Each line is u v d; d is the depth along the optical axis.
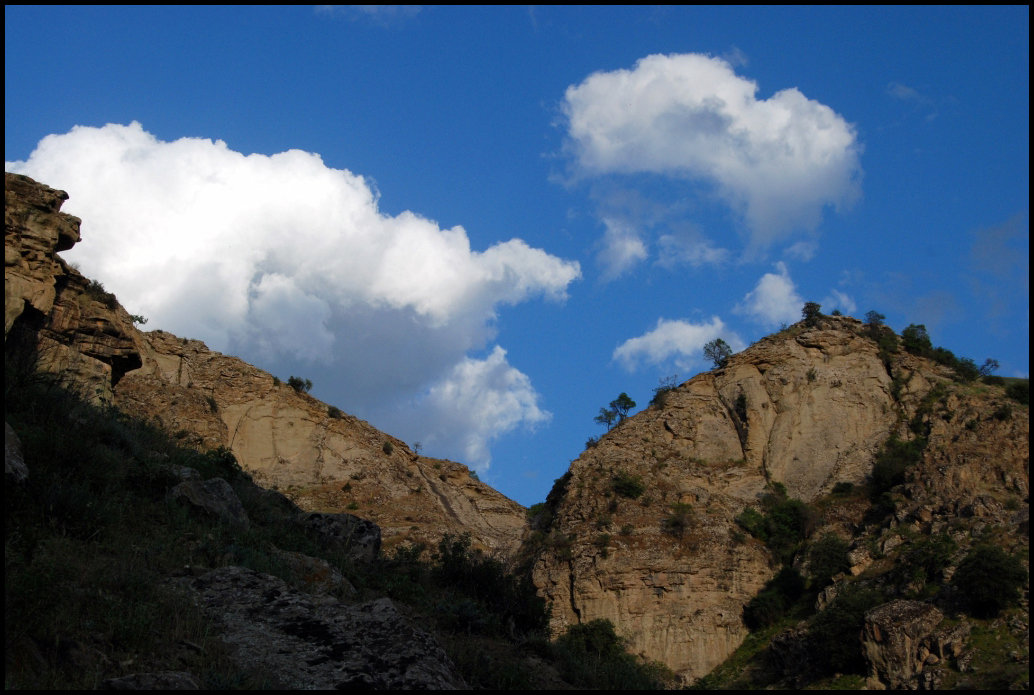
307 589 19.06
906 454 87.38
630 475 89.38
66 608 14.51
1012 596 54.31
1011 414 83.88
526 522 100.19
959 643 52.09
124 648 14.27
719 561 76.81
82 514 17.94
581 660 21.23
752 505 87.81
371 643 15.57
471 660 17.78
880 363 100.81
